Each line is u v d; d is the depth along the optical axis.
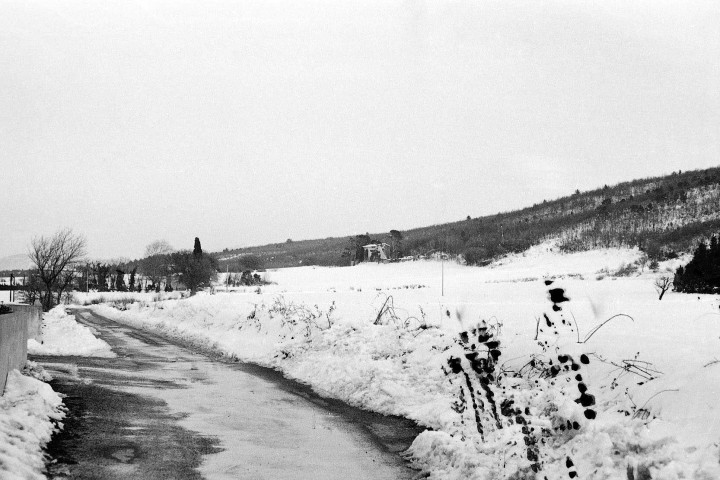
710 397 6.12
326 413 10.32
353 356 13.63
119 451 7.33
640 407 6.75
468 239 112.38
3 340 8.70
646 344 8.57
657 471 5.05
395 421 9.71
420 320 16.45
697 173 108.94
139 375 13.86
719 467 4.83
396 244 121.44
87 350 18.53
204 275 77.81
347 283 72.25
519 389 9.09
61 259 51.97
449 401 9.73
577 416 6.52
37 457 6.59
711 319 12.09
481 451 6.93
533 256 84.00
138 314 36.88
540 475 5.91
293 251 199.75
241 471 6.88
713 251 30.66
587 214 99.44
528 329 11.89
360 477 6.87
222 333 22.59
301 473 6.92
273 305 24.98
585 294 30.86
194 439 8.20
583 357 6.65
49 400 9.20
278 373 14.88
